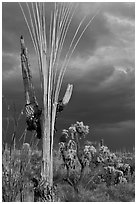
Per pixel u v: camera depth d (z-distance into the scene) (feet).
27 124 11.64
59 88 11.80
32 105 11.83
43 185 11.43
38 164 14.66
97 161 17.98
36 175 12.95
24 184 11.36
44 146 11.51
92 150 16.37
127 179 18.16
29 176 12.91
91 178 17.07
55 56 11.66
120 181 17.49
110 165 18.57
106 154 18.19
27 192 11.83
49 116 11.58
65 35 11.78
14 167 11.10
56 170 17.90
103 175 17.98
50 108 11.62
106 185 17.69
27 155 11.25
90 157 16.30
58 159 18.99
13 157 11.07
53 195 11.68
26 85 12.05
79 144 16.44
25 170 11.44
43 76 11.60
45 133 11.52
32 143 11.30
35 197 11.62
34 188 11.71
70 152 16.28
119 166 18.72
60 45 11.74
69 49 11.76
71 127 16.34
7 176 10.98
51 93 11.69
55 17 11.56
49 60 11.60
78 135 16.40
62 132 16.39
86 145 17.12
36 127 11.67
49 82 11.60
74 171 17.33
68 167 16.38
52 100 11.66
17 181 11.09
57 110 12.05
